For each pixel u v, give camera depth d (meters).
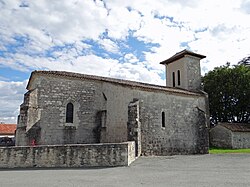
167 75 34.50
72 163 13.04
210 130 32.19
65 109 20.05
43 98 19.28
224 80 38.34
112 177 9.62
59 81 20.28
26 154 13.30
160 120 20.66
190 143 22.27
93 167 12.55
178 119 22.09
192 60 31.88
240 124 32.31
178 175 9.99
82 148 13.19
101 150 13.16
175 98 22.42
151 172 10.81
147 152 19.17
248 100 36.62
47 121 19.03
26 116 17.84
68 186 8.02
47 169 12.18
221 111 38.75
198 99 26.33
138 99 18.97
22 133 17.48
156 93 20.97
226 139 29.95
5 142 43.28
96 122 21.19
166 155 20.09
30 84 23.06
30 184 8.48
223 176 9.69
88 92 21.39
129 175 10.05
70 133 19.80
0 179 9.61
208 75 40.38
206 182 8.48
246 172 10.73
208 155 19.81
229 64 40.72
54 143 18.97
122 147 13.12
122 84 19.91
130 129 18.09
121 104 19.70
